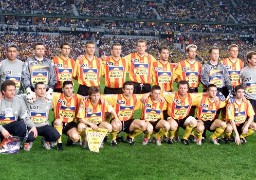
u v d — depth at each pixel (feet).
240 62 39.55
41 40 172.14
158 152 31.89
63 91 32.60
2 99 30.14
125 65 38.55
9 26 179.93
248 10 226.38
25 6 193.06
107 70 38.29
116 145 33.71
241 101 35.47
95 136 32.07
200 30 204.74
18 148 30.37
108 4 210.59
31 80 35.01
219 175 26.68
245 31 210.38
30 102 31.04
